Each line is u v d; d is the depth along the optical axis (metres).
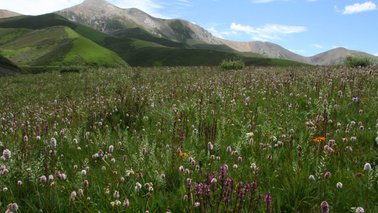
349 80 13.04
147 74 31.39
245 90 13.77
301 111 9.18
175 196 4.28
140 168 5.16
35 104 17.20
